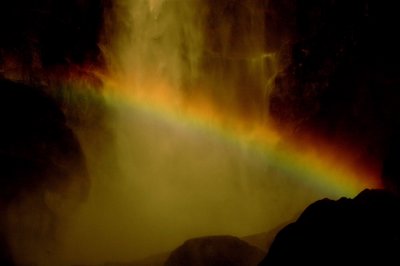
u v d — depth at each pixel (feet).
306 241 13.44
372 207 13.83
